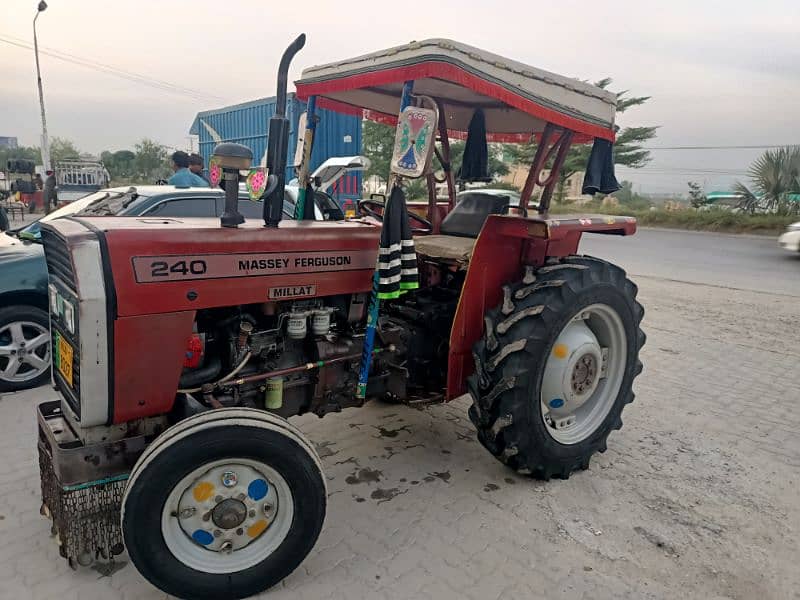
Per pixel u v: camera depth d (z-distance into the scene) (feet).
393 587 7.84
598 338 11.51
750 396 15.02
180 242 7.54
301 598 7.61
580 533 9.13
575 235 11.67
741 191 72.64
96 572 8.00
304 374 9.50
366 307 10.00
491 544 8.81
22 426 12.48
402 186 8.85
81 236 6.99
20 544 8.55
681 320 22.75
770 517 9.68
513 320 9.71
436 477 10.73
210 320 8.69
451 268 11.90
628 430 12.92
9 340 14.43
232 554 7.45
